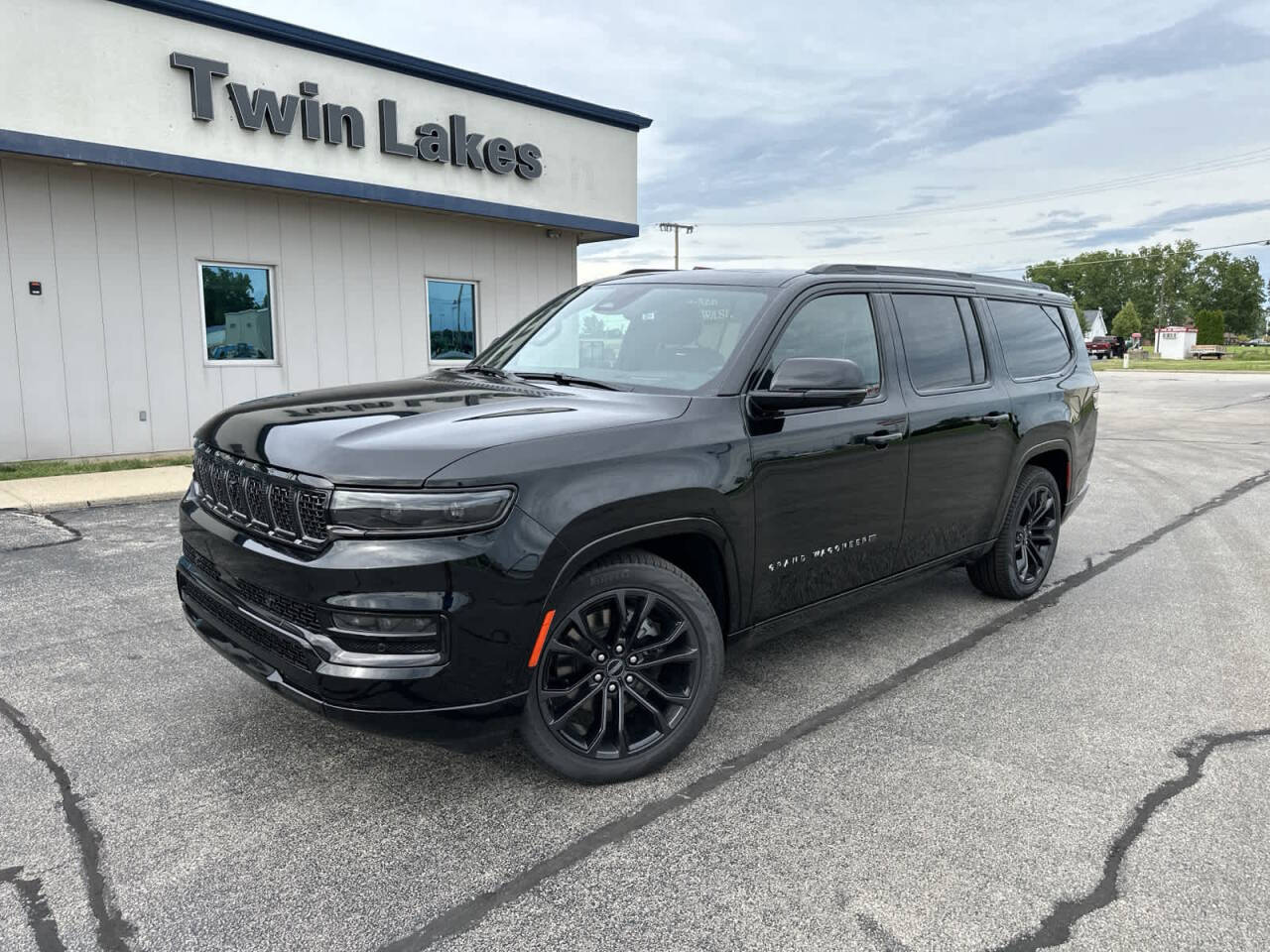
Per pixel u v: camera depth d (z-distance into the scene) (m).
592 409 3.12
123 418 9.99
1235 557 6.45
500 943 2.26
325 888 2.47
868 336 3.99
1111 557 6.44
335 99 10.73
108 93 8.98
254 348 11.09
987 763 3.25
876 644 4.54
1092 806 2.95
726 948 2.24
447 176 11.94
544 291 14.01
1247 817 2.88
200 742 3.34
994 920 2.36
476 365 4.19
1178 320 119.19
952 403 4.32
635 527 2.90
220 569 3.02
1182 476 10.45
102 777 3.06
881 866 2.60
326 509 2.57
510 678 2.69
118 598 5.14
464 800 2.95
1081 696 3.88
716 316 3.65
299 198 11.12
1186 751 3.36
